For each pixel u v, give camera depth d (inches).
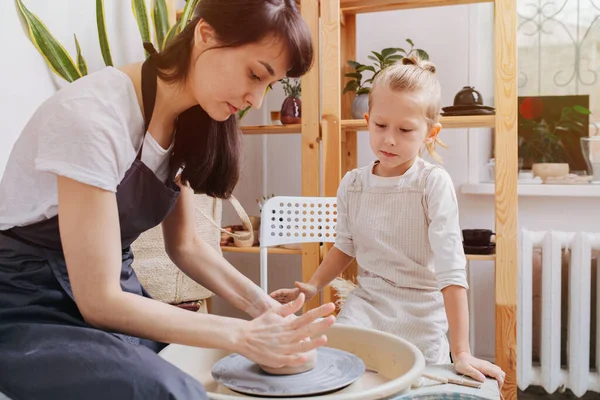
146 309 34.8
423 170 58.7
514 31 77.6
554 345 88.1
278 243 72.2
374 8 87.7
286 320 35.1
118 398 32.0
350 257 66.2
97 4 78.5
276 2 36.8
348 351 43.2
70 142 36.0
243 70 37.2
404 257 58.3
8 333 36.7
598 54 100.2
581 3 100.3
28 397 34.1
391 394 32.0
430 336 55.1
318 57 87.0
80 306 35.6
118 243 36.8
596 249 87.7
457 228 55.3
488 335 100.2
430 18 101.6
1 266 40.0
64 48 75.7
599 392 89.6
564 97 101.6
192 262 50.1
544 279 88.4
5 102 69.8
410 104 54.5
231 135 47.4
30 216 39.6
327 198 72.6
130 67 42.2
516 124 78.2
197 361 41.1
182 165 47.1
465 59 100.3
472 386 35.7
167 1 96.3
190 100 41.6
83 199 35.8
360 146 105.4
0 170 68.7
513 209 78.5
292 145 110.7
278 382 35.8
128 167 40.1
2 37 69.2
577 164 101.3
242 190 113.4
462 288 51.4
